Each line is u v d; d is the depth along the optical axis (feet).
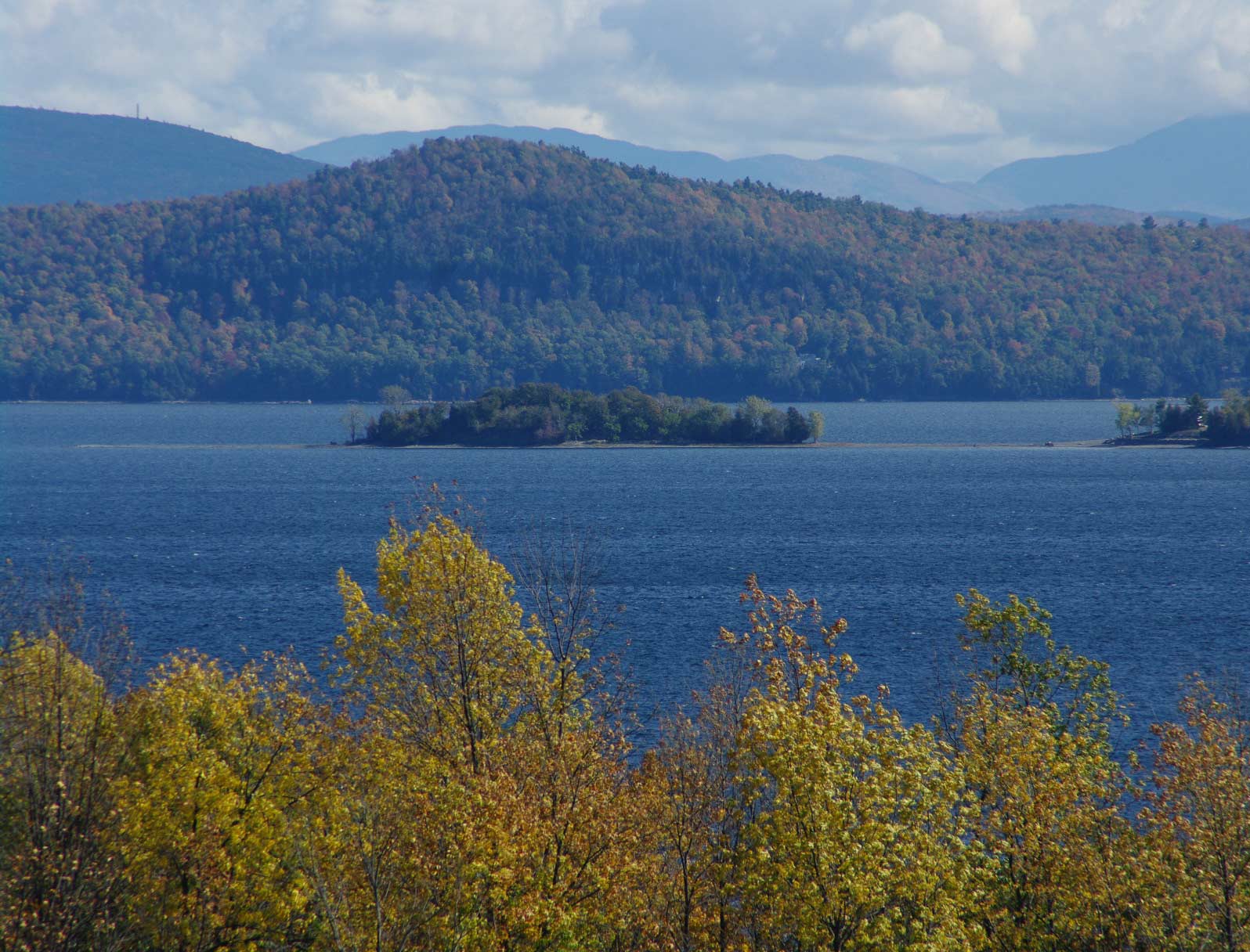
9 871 305.32
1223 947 326.03
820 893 299.79
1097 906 337.72
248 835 321.52
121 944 305.94
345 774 354.74
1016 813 346.13
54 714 336.70
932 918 300.61
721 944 318.04
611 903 320.70
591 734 364.99
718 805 334.85
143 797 325.21
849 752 320.91
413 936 309.83
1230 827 330.54
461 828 311.47
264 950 317.63
